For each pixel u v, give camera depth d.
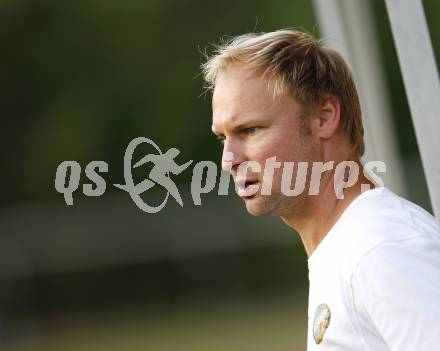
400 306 5.80
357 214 6.52
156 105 61.38
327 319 6.36
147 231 45.50
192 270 45.88
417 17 6.96
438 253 6.02
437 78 6.96
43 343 41.81
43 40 63.62
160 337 39.41
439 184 7.05
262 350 32.88
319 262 6.60
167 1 62.66
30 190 61.47
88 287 45.81
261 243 45.94
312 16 55.38
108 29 63.19
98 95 62.34
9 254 45.34
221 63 6.82
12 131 62.06
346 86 6.95
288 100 6.69
